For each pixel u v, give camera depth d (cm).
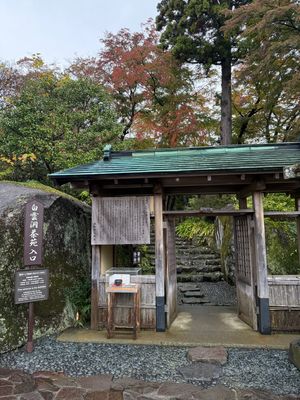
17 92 1507
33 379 367
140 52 1279
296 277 539
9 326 464
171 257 618
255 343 475
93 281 561
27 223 460
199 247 1227
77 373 385
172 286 616
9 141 932
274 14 830
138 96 1366
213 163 540
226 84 1343
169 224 610
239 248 646
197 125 1329
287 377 370
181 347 471
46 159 955
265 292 528
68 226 633
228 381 361
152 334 521
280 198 954
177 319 622
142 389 341
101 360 423
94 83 1090
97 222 564
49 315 530
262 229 541
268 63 920
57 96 1032
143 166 552
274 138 1456
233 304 765
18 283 442
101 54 1365
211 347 457
